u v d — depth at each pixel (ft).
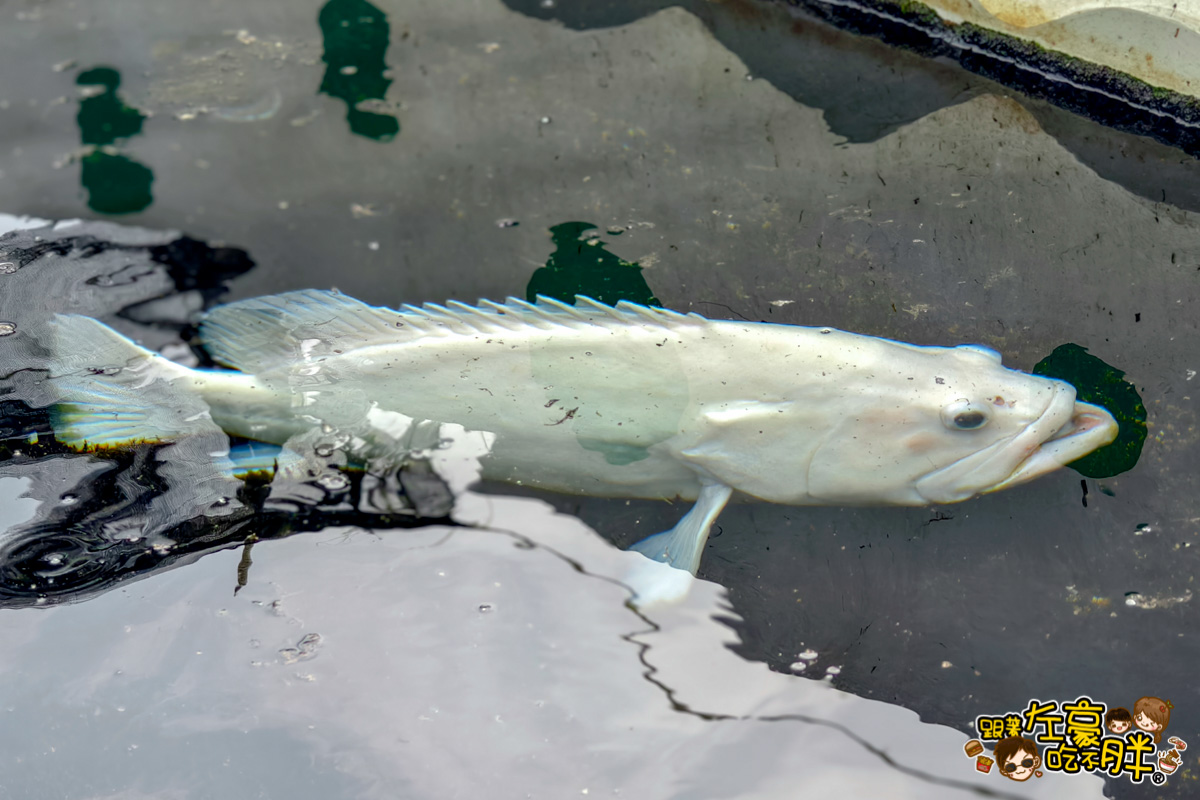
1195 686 5.16
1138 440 5.49
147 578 5.29
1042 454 5.45
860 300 5.78
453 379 5.53
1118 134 6.21
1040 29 6.30
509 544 5.40
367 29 6.93
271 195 6.36
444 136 6.48
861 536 5.46
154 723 5.07
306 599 5.26
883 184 6.10
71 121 6.67
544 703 5.10
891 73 6.50
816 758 5.04
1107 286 5.77
